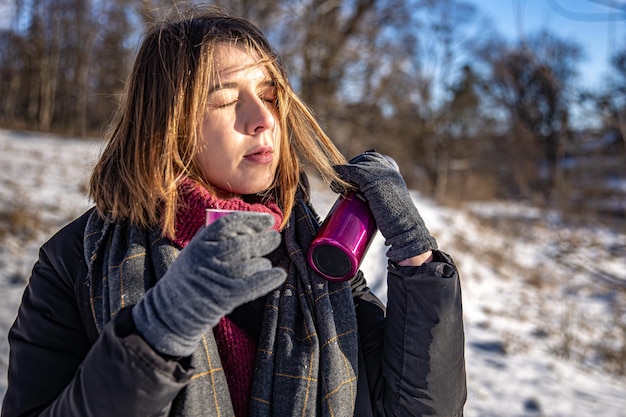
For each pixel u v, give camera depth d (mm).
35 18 35094
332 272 1331
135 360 947
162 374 958
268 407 1189
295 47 25281
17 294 6387
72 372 1205
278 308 1291
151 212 1229
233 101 1260
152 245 1226
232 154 1256
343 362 1273
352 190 1423
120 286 1159
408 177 36156
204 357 1138
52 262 1265
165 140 1221
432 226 14438
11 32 36438
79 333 1230
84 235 1271
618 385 6215
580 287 11031
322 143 1477
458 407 1331
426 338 1279
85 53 31641
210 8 1490
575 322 8797
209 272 914
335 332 1288
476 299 9820
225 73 1246
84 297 1215
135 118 1275
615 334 8203
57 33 34938
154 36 1314
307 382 1211
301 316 1308
